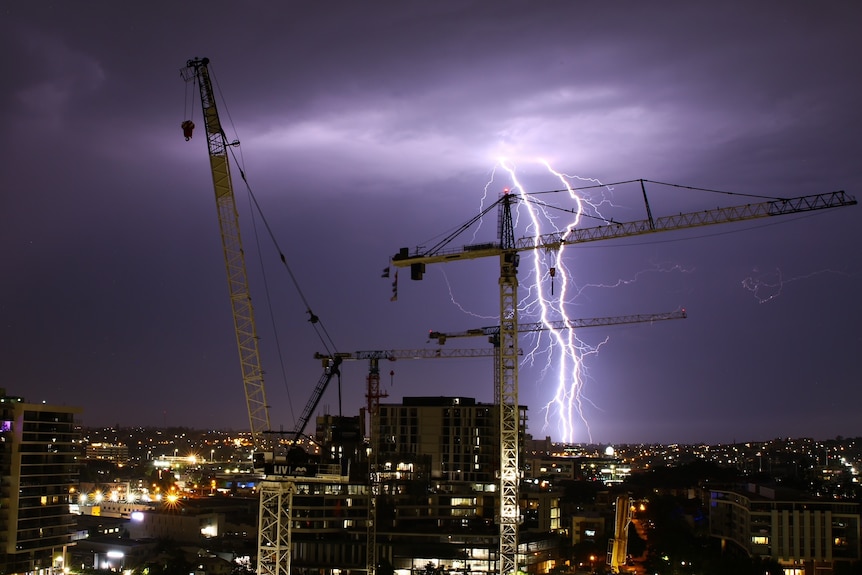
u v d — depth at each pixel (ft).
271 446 606.14
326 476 618.44
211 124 572.10
